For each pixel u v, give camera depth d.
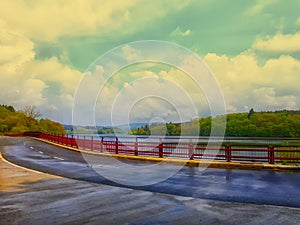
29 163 18.22
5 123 92.12
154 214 6.90
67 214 6.90
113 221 6.38
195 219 6.52
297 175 13.12
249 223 6.23
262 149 16.03
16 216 6.74
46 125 72.69
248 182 11.34
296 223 6.21
